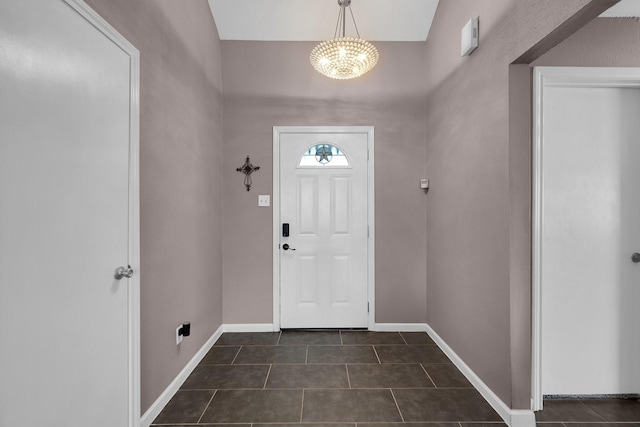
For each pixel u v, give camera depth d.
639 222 1.86
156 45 1.73
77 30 1.15
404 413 1.76
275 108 2.97
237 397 1.91
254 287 2.97
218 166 2.83
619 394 1.88
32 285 0.98
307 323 3.00
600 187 1.86
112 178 1.35
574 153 1.86
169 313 1.88
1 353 0.89
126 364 1.45
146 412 1.63
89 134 1.22
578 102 1.85
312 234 3.01
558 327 1.86
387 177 2.99
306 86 2.97
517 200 1.65
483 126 1.91
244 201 2.97
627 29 1.75
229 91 2.96
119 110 1.40
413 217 2.99
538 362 1.70
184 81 2.10
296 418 1.72
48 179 1.04
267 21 2.81
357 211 3.00
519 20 1.55
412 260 2.99
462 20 2.19
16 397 0.93
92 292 1.24
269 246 2.97
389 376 2.16
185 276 2.12
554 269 1.86
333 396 1.92
